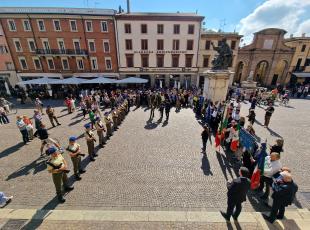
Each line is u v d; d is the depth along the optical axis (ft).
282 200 14.21
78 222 15.46
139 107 60.18
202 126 40.27
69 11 93.35
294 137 34.17
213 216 16.07
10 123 44.91
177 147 29.78
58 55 95.20
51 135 35.96
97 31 93.97
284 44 111.96
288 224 15.17
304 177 21.81
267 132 36.78
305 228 14.75
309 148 29.55
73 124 42.70
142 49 98.78
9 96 90.27
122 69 101.86
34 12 88.48
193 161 25.36
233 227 14.93
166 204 17.57
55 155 17.07
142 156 26.86
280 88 100.17
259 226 14.99
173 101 61.41
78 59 98.53
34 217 15.98
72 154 20.24
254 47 113.91
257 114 50.88
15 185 20.45
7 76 99.71
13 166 24.49
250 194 18.97
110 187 20.02
